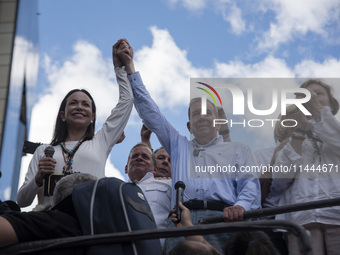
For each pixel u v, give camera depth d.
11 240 2.76
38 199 4.31
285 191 4.26
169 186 4.45
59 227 2.86
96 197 2.96
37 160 4.46
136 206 2.97
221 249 3.66
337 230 3.91
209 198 4.05
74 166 4.28
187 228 2.71
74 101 4.60
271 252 2.80
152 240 2.96
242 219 3.64
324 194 4.12
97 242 2.76
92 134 4.55
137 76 4.70
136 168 4.61
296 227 2.58
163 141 4.53
